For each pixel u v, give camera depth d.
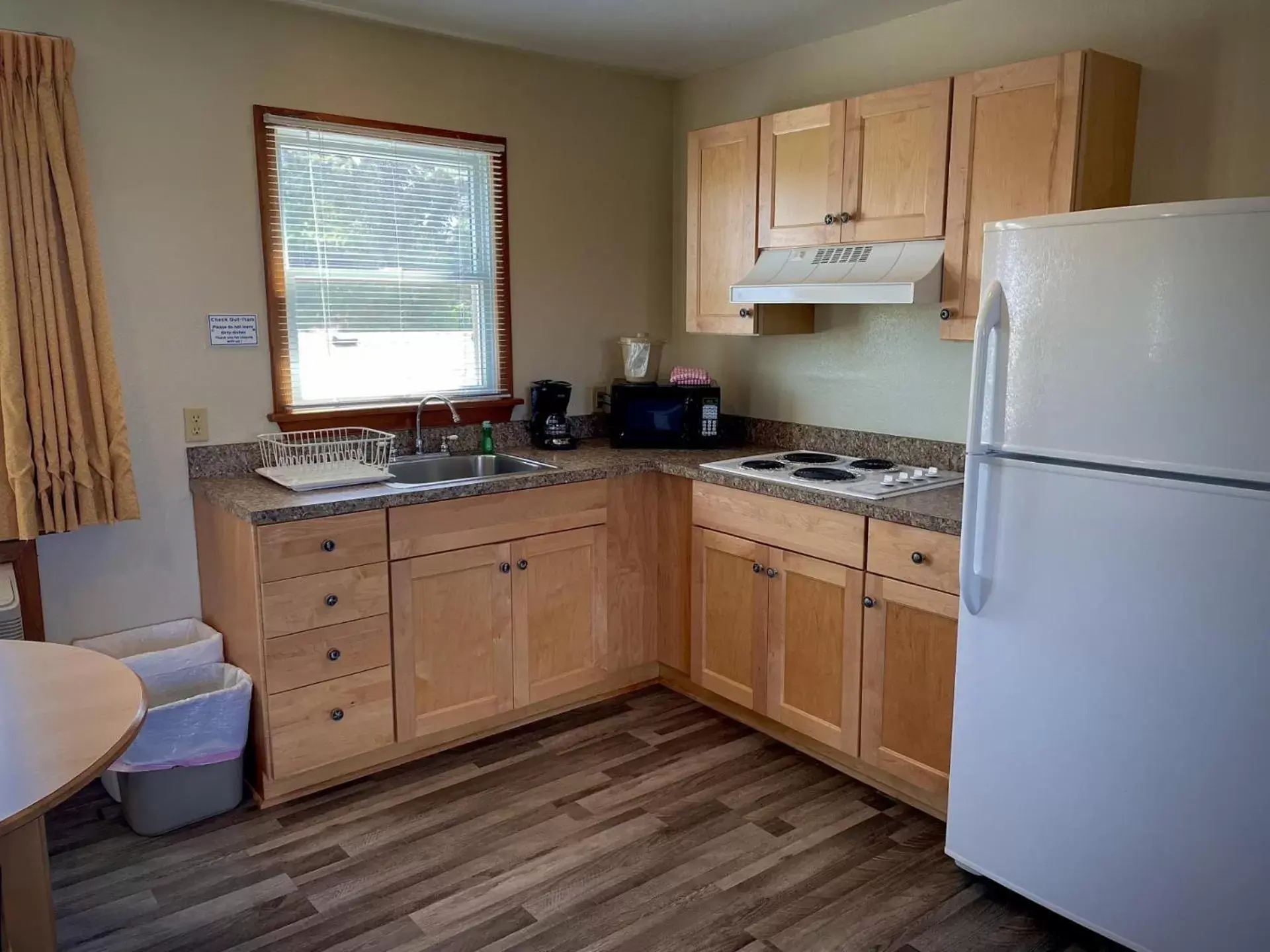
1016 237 2.01
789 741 3.09
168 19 2.76
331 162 3.12
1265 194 2.30
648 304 4.04
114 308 2.77
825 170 2.99
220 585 2.84
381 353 3.33
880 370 3.28
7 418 2.48
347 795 2.75
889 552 2.57
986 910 2.22
